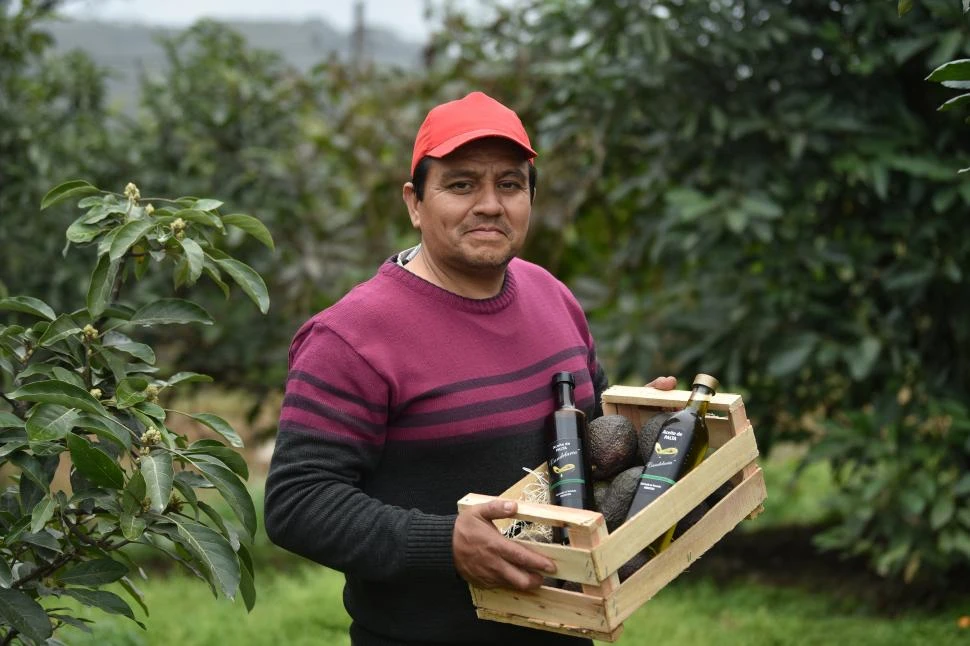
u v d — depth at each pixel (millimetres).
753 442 2057
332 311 2047
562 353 2197
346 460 1973
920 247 4363
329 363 1989
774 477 6793
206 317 2240
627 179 5469
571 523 1714
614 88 4723
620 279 5473
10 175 5629
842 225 4809
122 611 2115
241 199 5852
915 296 4340
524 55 5648
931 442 4477
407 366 2010
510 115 2045
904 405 4480
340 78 6316
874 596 4789
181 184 5852
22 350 2221
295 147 6195
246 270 2279
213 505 5938
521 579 1753
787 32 4434
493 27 5918
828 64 4578
